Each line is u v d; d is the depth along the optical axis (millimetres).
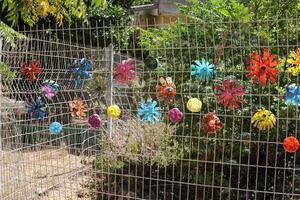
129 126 3242
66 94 3123
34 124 2941
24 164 2990
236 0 3754
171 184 3006
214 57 2650
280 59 2670
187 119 2865
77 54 3031
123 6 7160
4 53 2664
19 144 2898
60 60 3064
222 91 2256
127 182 3109
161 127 2979
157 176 2812
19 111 2877
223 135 2656
